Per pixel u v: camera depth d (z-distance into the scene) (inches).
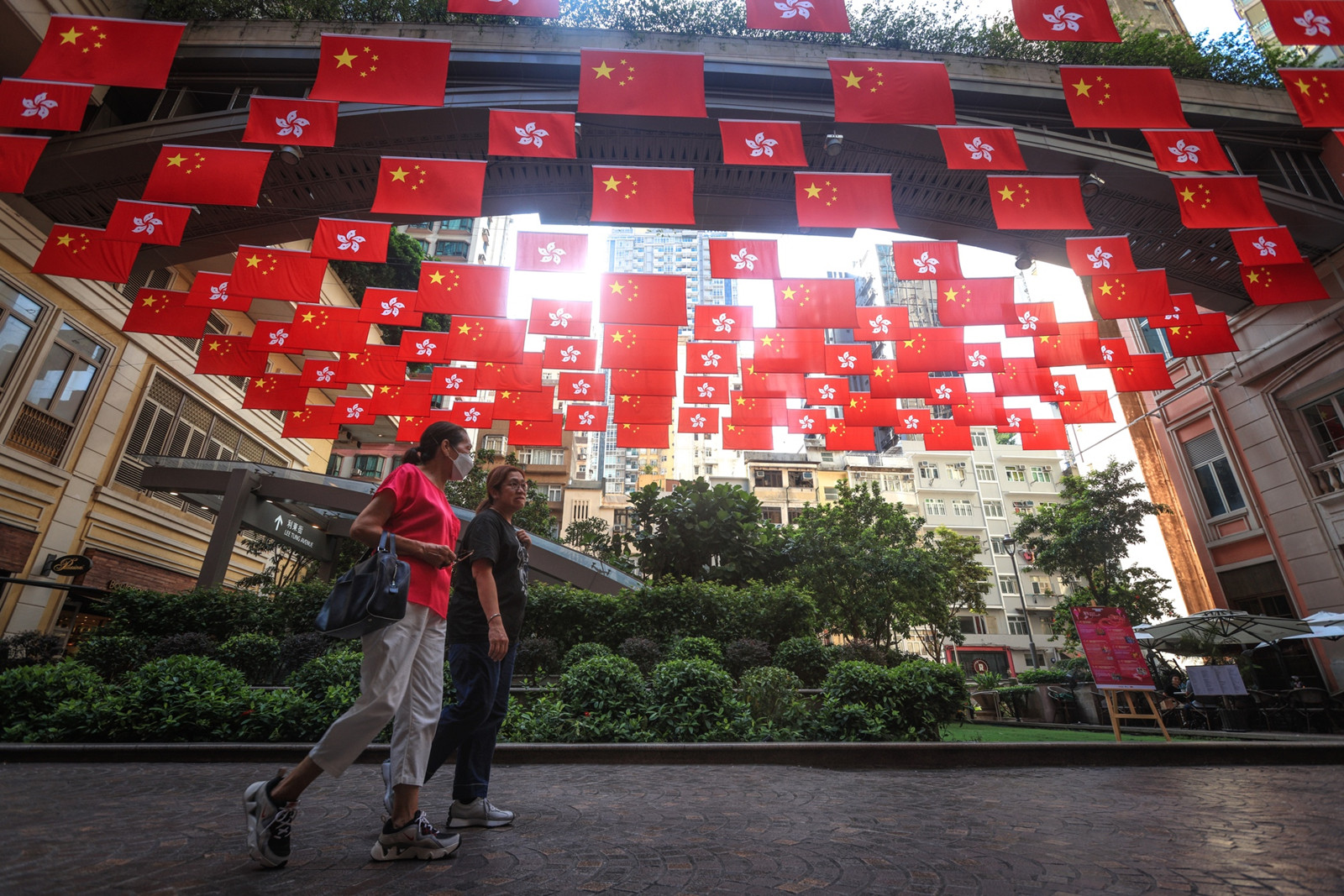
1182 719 480.7
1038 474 1785.2
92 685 222.1
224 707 209.6
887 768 199.9
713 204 527.2
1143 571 845.2
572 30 474.0
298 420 412.8
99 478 539.2
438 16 474.0
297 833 91.6
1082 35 231.5
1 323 452.1
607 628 358.6
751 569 549.0
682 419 412.5
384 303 376.2
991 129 301.7
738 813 115.6
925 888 70.6
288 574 685.9
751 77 471.5
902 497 1753.2
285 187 469.4
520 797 129.9
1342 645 528.1
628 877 72.6
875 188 296.5
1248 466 609.3
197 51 446.3
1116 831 103.6
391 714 77.0
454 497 883.4
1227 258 543.8
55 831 90.1
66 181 443.2
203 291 330.3
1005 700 599.8
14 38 383.6
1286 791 150.6
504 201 522.6
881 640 810.2
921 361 391.2
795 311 329.7
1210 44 549.3
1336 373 535.5
